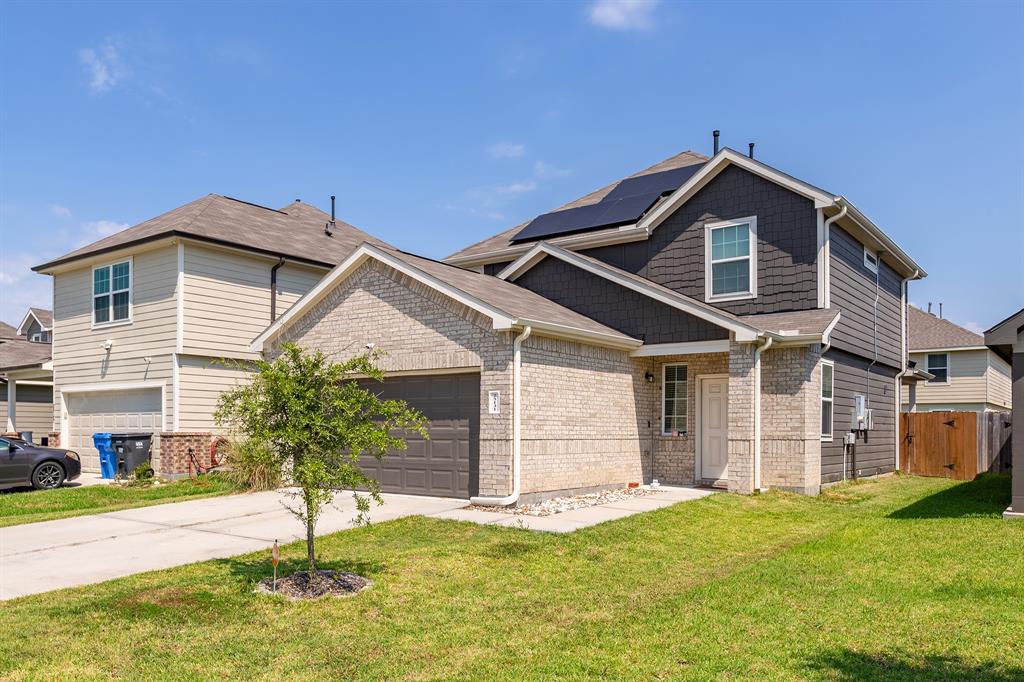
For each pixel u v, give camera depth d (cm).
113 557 881
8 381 2303
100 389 1988
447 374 1357
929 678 495
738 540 1019
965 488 1535
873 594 697
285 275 2041
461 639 596
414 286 1385
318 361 761
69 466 1678
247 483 1484
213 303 1872
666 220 1759
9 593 719
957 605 652
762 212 1622
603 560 873
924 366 3453
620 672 519
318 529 1051
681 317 1521
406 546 938
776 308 1589
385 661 549
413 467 1391
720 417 1590
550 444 1326
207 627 618
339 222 2486
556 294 1708
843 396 1667
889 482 1755
